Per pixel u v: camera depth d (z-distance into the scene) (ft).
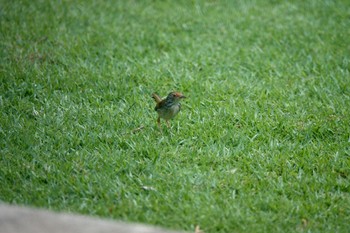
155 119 42.55
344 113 43.65
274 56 53.93
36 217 27.22
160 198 33.22
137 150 38.27
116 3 65.00
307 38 57.52
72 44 54.29
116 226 26.86
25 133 39.63
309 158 38.04
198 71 50.93
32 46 53.31
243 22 61.21
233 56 53.57
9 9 61.00
